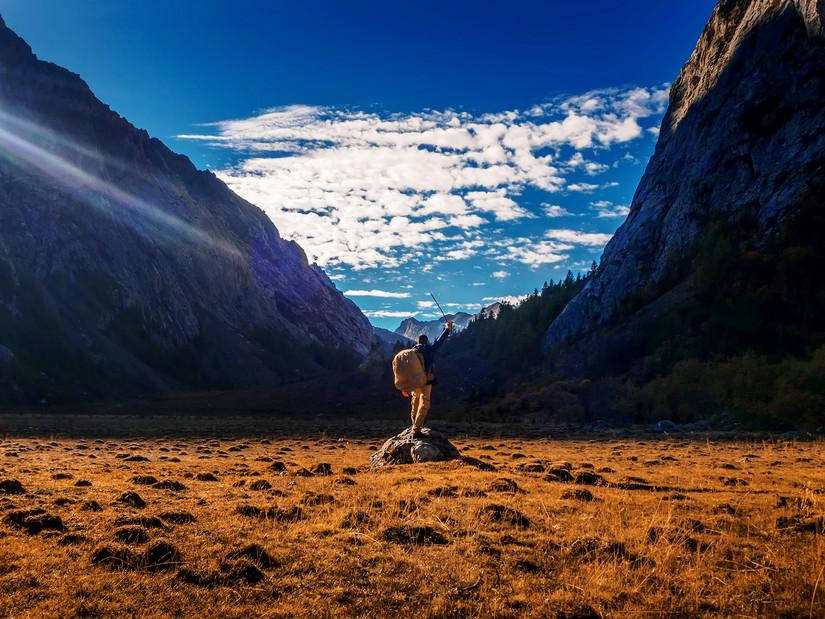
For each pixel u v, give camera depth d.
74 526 8.15
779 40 108.00
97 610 5.45
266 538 7.93
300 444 35.19
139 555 6.78
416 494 11.21
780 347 73.25
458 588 6.27
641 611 5.80
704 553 7.62
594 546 7.77
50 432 45.91
